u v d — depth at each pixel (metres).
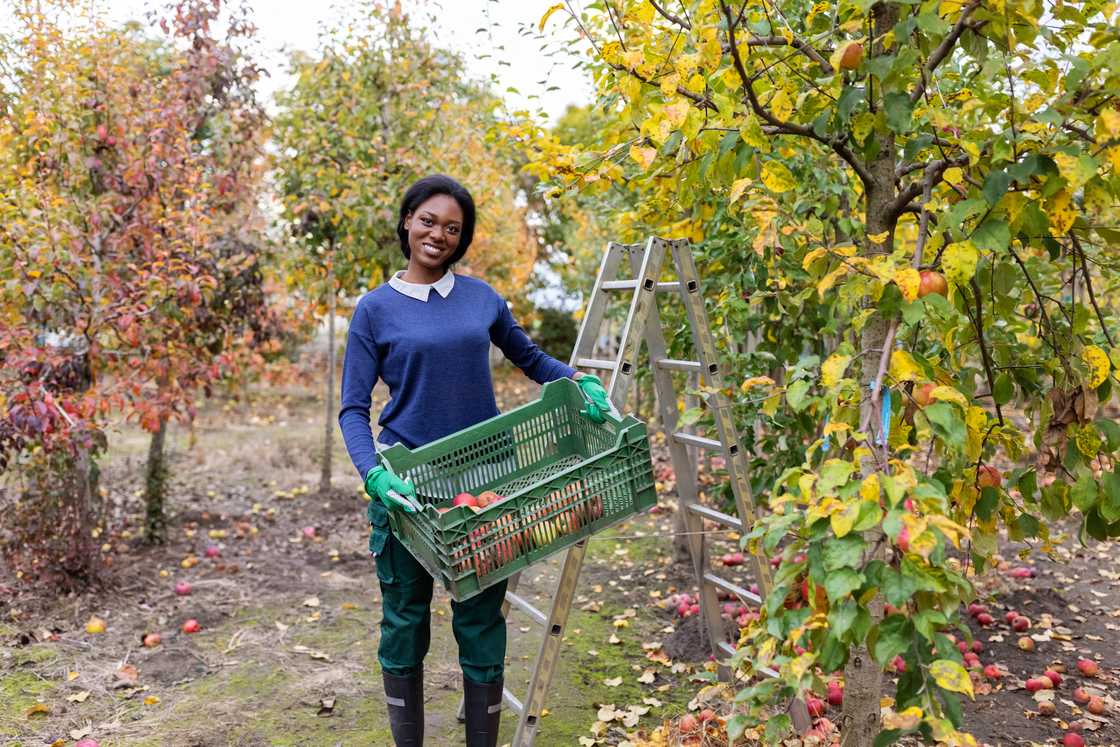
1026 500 2.32
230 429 10.30
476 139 7.42
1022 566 4.76
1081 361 2.31
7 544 4.49
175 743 3.02
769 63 2.41
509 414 2.72
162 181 5.02
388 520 2.53
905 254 2.01
